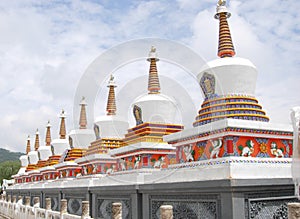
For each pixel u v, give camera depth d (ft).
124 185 44.39
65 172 75.25
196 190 33.50
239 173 31.48
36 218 54.24
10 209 76.28
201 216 33.06
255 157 34.47
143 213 41.19
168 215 23.85
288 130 35.88
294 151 28.73
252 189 30.78
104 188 49.65
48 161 93.97
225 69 38.42
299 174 28.35
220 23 42.96
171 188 36.42
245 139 34.60
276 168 33.73
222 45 42.01
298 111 28.76
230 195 30.09
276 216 32.32
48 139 107.96
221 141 34.40
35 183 92.84
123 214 45.11
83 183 58.80
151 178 41.63
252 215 30.86
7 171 227.61
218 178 32.14
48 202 50.98
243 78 38.73
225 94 38.65
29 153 116.16
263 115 38.14
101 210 51.37
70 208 63.67
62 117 94.38
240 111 37.27
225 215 30.35
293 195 33.63
